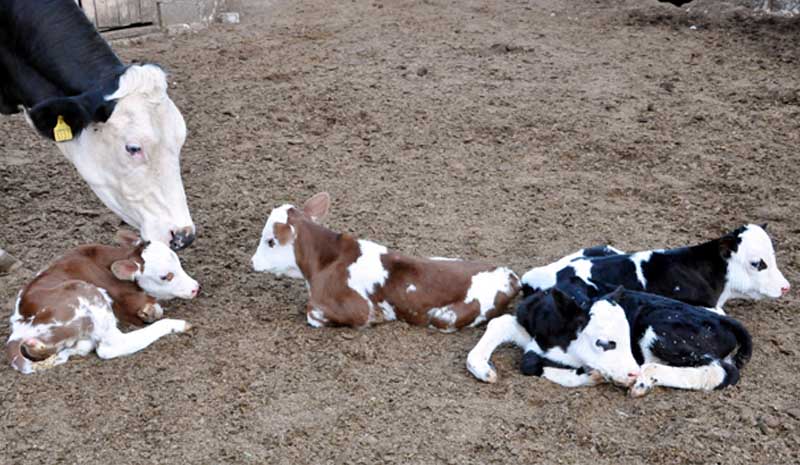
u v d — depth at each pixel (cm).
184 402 631
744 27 1055
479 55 978
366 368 645
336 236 661
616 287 652
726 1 1120
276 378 640
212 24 1119
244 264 707
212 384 638
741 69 927
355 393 634
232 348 654
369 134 834
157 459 610
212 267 705
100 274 661
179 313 673
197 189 773
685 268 656
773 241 721
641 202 758
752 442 612
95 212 752
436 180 781
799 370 644
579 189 771
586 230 732
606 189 770
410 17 1140
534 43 1020
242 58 973
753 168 789
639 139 824
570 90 895
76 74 689
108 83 671
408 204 757
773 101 873
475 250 716
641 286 656
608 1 1192
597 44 1016
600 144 819
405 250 715
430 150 814
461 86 902
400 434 618
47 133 665
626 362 623
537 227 735
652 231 731
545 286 661
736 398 629
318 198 679
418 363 646
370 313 660
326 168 795
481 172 789
